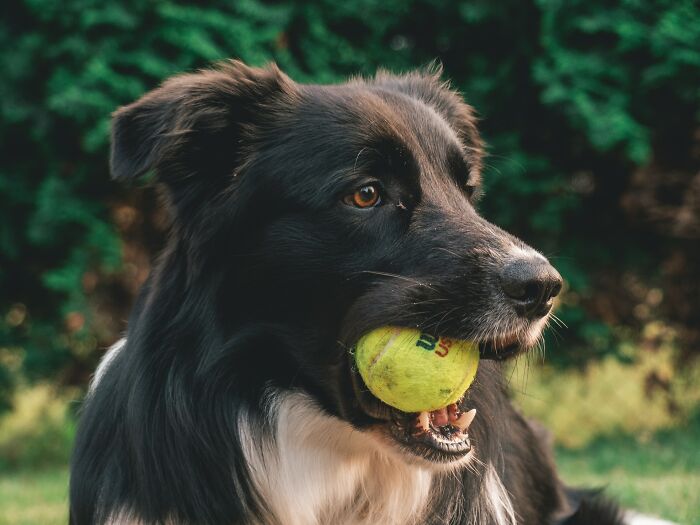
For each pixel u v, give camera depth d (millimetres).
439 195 732
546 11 1622
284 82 769
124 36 1646
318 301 719
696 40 1585
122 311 1838
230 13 1699
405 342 678
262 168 735
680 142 1737
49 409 2133
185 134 731
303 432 734
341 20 1778
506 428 806
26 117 1691
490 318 678
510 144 1706
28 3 1633
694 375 1891
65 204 1679
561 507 909
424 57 1826
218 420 717
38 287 1854
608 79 1655
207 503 713
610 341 1818
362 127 728
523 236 1797
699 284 1821
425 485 753
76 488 758
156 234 1828
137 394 718
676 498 1096
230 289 728
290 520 735
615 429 1911
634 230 1821
